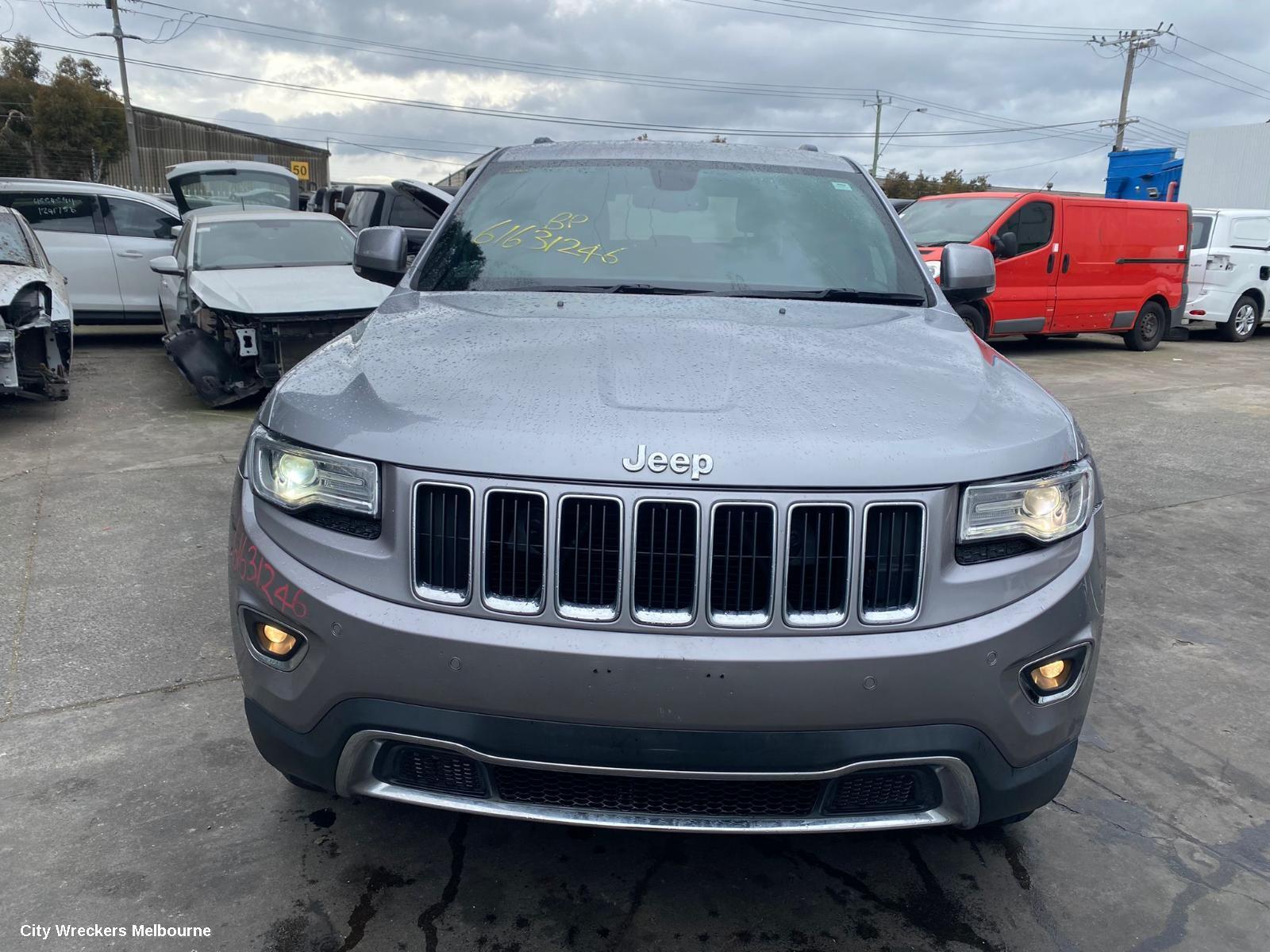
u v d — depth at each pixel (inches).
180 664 139.3
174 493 218.8
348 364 95.9
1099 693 139.9
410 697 77.0
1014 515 80.4
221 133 1838.1
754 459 74.9
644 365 89.6
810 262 126.4
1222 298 579.5
